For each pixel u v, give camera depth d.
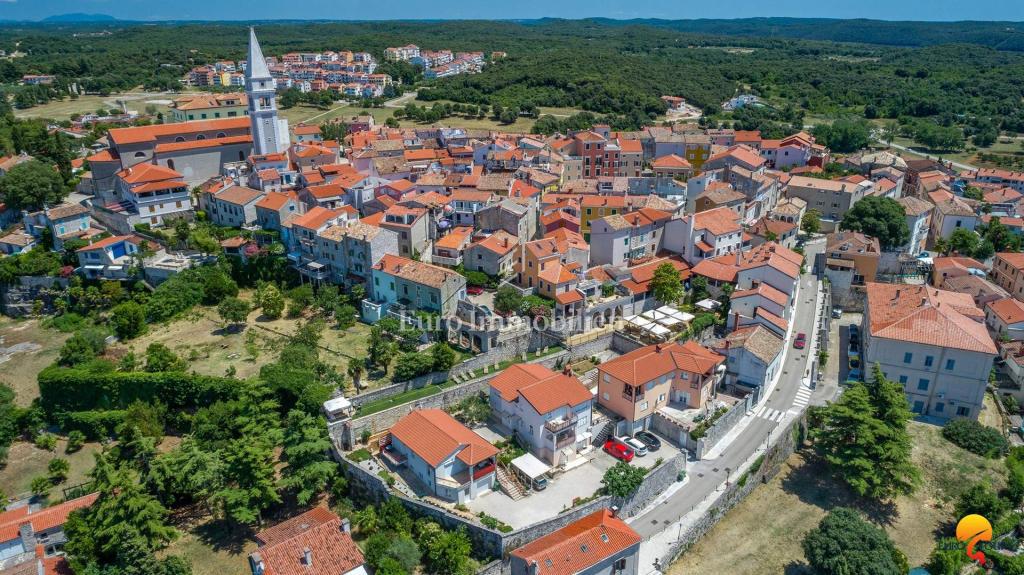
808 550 74.31
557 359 105.56
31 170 151.00
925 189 185.12
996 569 77.25
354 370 96.00
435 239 136.50
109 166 157.38
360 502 80.81
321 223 125.88
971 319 106.56
